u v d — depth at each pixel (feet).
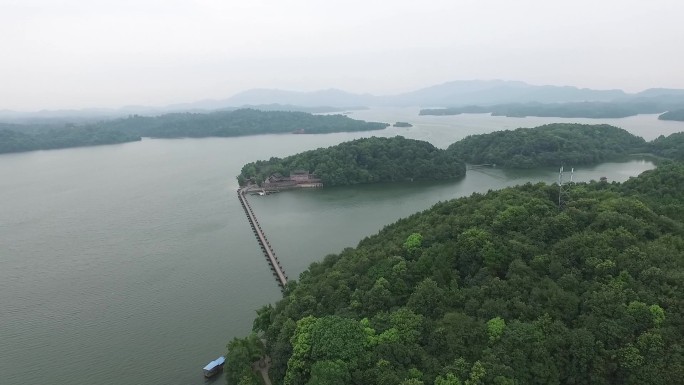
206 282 357.82
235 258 409.69
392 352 181.78
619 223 234.58
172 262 399.85
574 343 172.76
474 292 209.05
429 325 193.06
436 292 209.77
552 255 221.46
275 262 386.73
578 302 192.24
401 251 258.57
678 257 206.28
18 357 261.85
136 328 289.94
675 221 253.85
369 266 253.24
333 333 192.13
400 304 220.02
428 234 265.34
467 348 179.32
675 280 188.24
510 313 194.70
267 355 238.68
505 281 210.18
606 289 193.26
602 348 171.63
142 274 374.02
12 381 240.94
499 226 250.78
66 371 248.52
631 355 165.58
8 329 291.99
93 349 268.00
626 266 203.31
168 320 299.38
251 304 320.70
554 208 274.57
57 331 288.30
